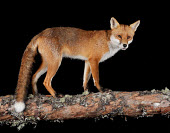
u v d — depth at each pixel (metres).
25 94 4.00
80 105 3.84
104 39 5.28
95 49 5.24
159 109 3.71
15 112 3.75
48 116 3.85
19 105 3.71
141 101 3.76
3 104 3.78
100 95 3.97
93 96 3.97
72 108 3.84
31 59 4.65
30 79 4.61
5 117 3.76
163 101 3.70
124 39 5.05
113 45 5.34
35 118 3.83
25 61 4.55
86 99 3.92
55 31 5.06
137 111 3.80
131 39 5.26
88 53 5.32
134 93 3.94
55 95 4.70
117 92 4.05
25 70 4.43
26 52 4.73
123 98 3.85
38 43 4.87
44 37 4.87
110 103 3.83
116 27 5.22
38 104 3.84
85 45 5.25
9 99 3.88
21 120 3.83
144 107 3.75
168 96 3.76
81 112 3.86
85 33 5.34
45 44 4.84
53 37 4.93
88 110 3.84
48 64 4.88
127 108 3.79
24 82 4.23
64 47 5.09
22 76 4.32
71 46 5.17
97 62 5.29
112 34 5.20
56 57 4.89
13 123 3.86
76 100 3.92
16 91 4.07
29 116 3.81
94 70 5.23
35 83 4.92
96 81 5.18
